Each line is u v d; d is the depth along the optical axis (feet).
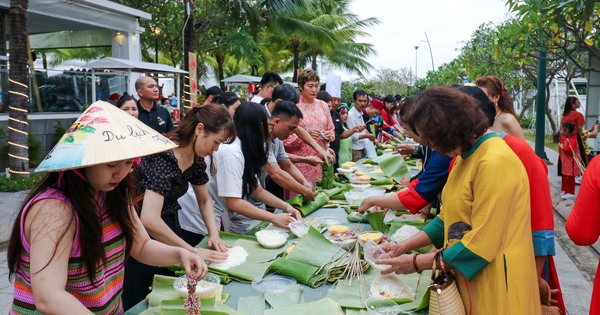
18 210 4.59
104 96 36.01
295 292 6.26
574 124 23.90
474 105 5.20
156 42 56.24
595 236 6.32
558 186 26.76
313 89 15.62
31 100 31.40
